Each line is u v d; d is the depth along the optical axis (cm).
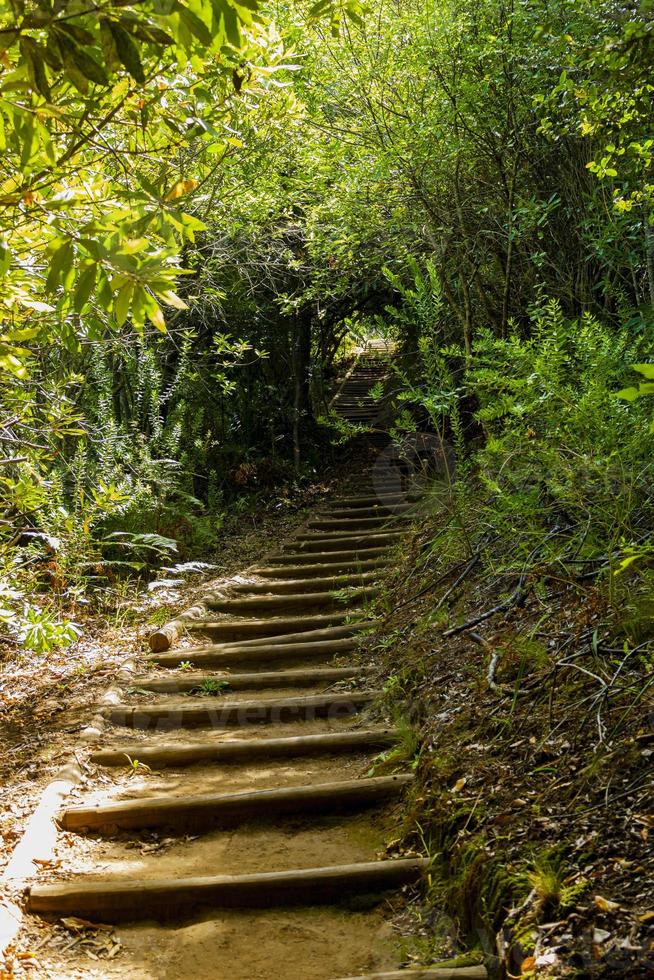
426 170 717
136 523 830
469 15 639
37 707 495
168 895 309
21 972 272
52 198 248
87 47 209
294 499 1100
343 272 913
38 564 672
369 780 379
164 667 573
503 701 378
